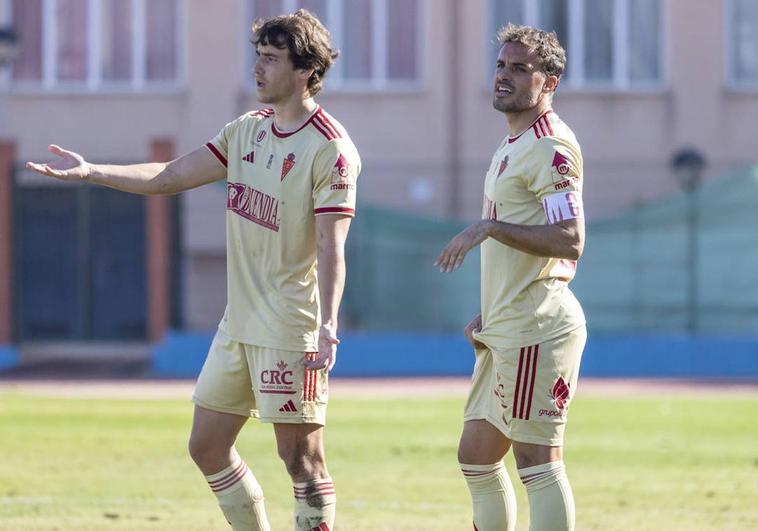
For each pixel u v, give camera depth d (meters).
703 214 71.50
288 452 19.23
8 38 75.12
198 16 88.12
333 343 18.39
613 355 71.56
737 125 88.38
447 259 17.95
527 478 19.02
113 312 85.19
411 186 80.88
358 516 26.53
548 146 18.44
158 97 88.69
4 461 34.62
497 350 18.95
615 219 71.88
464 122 87.88
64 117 88.81
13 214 75.38
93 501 28.05
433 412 49.16
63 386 64.38
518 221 18.86
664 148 88.38
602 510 27.52
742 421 46.09
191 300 78.25
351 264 72.75
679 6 88.19
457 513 26.91
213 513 26.62
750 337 71.31
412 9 88.75
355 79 88.88
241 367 19.23
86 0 89.38
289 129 18.98
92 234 85.19
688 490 30.31
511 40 18.86
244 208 19.12
